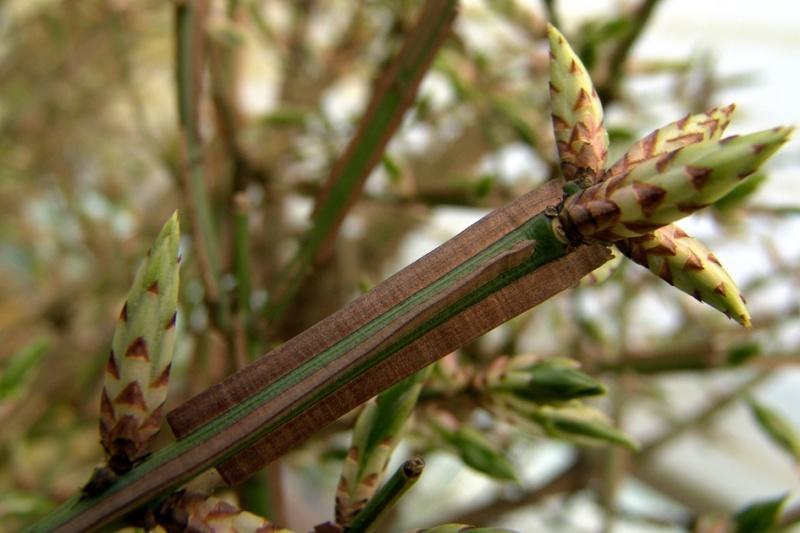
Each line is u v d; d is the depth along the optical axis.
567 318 0.22
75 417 0.26
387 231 0.27
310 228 0.14
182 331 0.19
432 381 0.12
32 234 0.34
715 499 0.30
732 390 0.25
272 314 0.14
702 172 0.08
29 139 0.33
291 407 0.09
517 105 0.20
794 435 0.15
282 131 0.23
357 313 0.09
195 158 0.14
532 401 0.12
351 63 0.26
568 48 0.09
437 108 0.26
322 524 0.10
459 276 0.09
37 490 0.21
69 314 0.28
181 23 0.14
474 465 0.12
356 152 0.13
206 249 0.14
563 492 0.22
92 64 0.33
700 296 0.09
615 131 0.17
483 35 0.23
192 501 0.09
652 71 0.20
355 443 0.10
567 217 0.09
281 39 0.25
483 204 0.18
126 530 0.09
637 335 0.25
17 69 0.33
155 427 0.09
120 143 0.34
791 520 0.14
